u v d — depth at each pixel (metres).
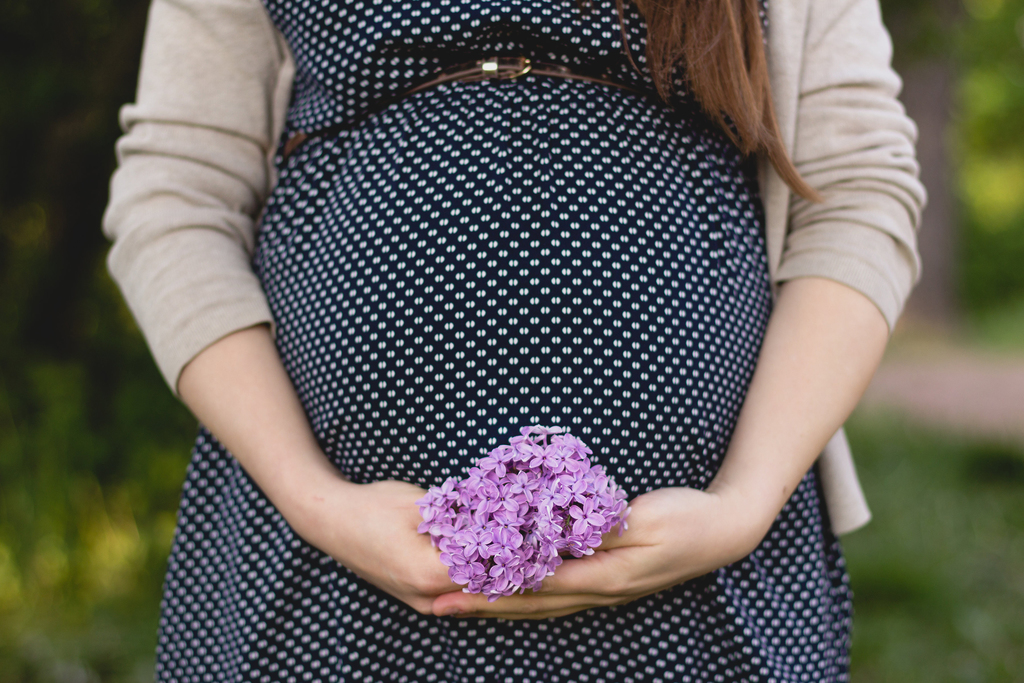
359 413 0.92
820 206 0.99
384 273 0.91
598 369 0.89
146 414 2.48
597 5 0.91
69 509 2.30
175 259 0.97
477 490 0.83
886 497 3.08
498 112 0.92
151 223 0.97
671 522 0.86
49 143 2.38
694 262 0.92
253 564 0.95
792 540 0.96
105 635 2.04
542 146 0.91
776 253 1.01
